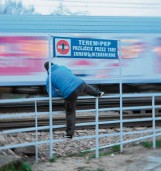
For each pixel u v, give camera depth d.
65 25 14.43
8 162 6.52
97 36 14.65
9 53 14.31
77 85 7.66
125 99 13.45
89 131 11.13
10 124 10.88
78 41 7.89
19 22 14.32
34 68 14.49
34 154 8.15
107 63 14.91
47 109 12.46
